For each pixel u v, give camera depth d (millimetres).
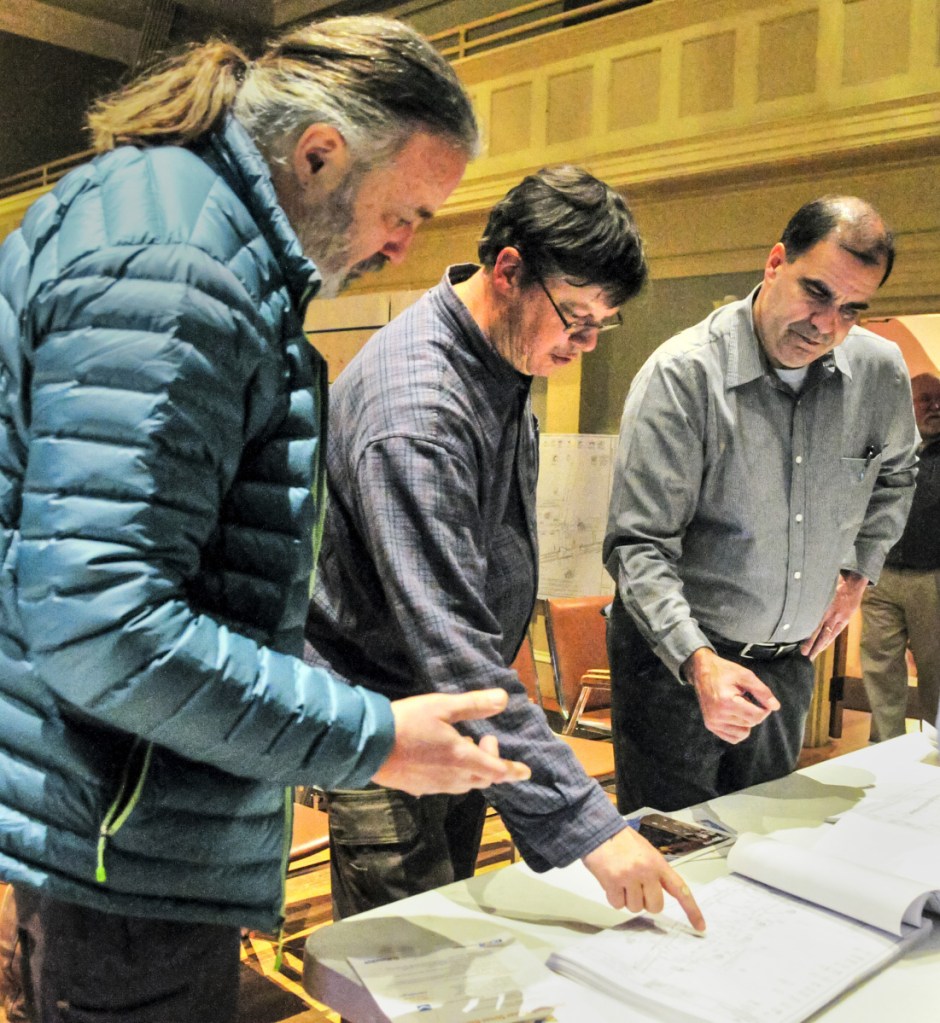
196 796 886
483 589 1253
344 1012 996
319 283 894
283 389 903
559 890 1215
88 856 863
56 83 9773
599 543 4473
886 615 4438
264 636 908
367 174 921
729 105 5523
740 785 1935
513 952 1052
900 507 2018
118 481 753
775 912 1137
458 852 1611
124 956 914
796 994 960
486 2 7672
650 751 1885
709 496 1820
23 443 850
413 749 873
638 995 955
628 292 1272
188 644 769
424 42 936
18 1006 1019
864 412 1880
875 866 1241
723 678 1540
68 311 782
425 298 1404
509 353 1341
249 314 831
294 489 912
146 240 793
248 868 949
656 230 6039
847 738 4977
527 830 1133
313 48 921
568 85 6199
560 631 3293
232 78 919
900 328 5000
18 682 865
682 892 1071
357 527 1321
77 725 855
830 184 5285
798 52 5246
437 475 1220
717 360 1764
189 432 780
